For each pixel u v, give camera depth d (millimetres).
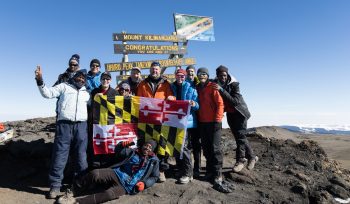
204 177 7262
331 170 9297
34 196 6090
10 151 8094
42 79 5766
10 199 5840
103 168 6391
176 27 15203
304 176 7965
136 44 13453
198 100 7000
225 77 7273
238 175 7535
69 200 5770
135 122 6918
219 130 6902
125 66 13023
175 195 6383
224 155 9672
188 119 6918
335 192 7531
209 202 6176
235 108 7266
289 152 10125
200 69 6961
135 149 6594
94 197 5805
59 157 6105
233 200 6367
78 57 6930
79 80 6227
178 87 7000
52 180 6066
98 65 7160
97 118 6762
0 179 6820
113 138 6762
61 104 6121
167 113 6855
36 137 9023
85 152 6371
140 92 7086
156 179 6512
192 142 7410
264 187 7219
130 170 6363
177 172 7406
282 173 8227
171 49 14656
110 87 6965
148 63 13664
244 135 7652
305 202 6746
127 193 6258
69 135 6176
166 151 6816
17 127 12133
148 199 6145
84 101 6293
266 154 9805
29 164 7750
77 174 6281
